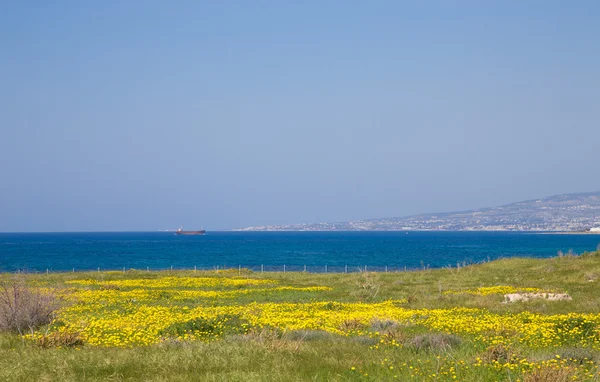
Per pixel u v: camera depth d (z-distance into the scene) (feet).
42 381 37.68
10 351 49.37
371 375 38.42
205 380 37.14
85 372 40.78
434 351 48.67
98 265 343.87
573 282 140.46
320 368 41.24
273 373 38.86
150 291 134.82
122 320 75.97
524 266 181.57
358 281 163.32
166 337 59.47
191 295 127.95
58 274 195.62
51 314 68.64
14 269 297.12
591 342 56.34
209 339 59.11
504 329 60.49
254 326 65.87
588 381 35.24
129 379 38.58
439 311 89.04
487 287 134.82
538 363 39.93
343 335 63.72
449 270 188.55
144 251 565.12
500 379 36.55
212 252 537.65
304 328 68.44
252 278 183.11
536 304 98.89
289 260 400.88
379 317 79.10
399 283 156.66
